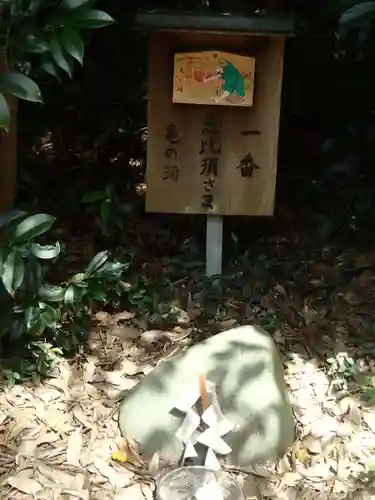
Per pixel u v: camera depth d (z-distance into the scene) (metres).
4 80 0.76
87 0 0.80
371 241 1.40
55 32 0.81
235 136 1.13
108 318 1.13
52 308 0.99
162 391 0.90
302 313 1.17
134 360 1.05
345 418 0.95
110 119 1.62
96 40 1.55
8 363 1.00
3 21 0.78
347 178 1.48
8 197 1.06
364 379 1.02
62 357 1.04
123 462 0.87
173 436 0.87
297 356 1.07
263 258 1.31
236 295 1.21
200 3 1.45
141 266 1.29
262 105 1.12
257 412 0.88
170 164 1.14
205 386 0.87
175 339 1.10
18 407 0.94
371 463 0.87
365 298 1.23
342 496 0.83
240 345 0.94
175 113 1.12
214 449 0.85
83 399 0.97
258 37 1.09
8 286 0.83
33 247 0.91
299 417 0.95
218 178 1.14
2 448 0.88
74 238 1.38
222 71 1.08
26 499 0.82
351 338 1.12
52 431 0.91
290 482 0.85
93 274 1.04
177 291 1.21
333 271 1.30
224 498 0.81
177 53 1.08
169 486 0.82
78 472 0.86
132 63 1.59
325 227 1.42
